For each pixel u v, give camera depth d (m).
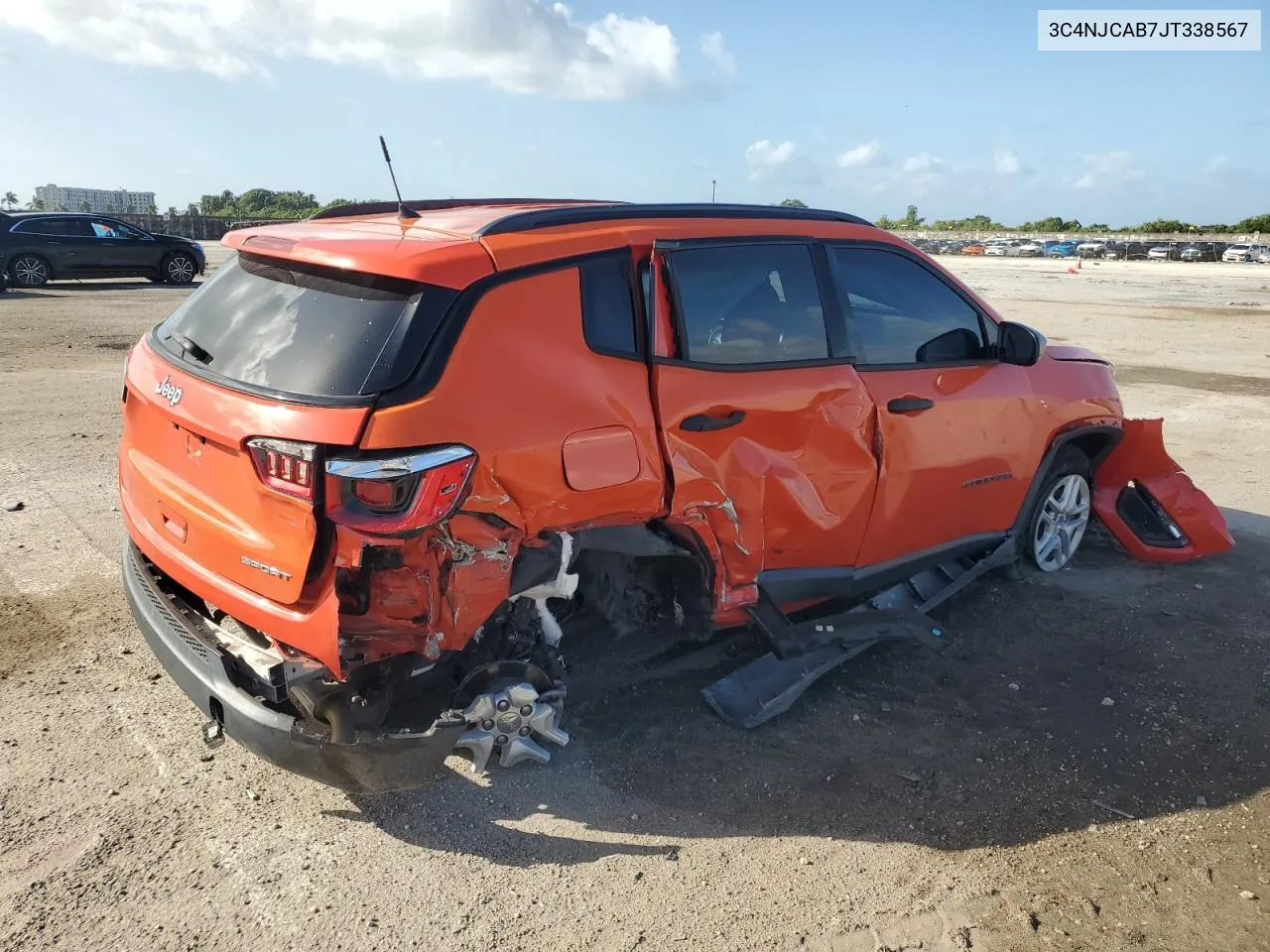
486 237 2.98
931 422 4.11
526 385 2.87
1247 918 2.77
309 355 2.76
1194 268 50.88
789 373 3.62
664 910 2.73
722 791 3.28
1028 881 2.90
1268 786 3.41
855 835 3.09
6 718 3.51
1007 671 4.20
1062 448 5.11
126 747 3.39
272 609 2.75
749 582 3.64
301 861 2.88
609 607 3.77
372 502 2.58
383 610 2.77
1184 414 9.58
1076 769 3.49
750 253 3.62
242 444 2.69
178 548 3.10
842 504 3.84
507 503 2.83
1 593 4.51
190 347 3.13
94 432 7.58
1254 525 6.20
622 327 3.19
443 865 2.88
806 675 3.81
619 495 3.11
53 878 2.75
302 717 2.84
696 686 3.91
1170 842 3.09
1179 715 3.88
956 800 3.28
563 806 3.17
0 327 13.12
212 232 48.19
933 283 4.30
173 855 2.87
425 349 2.70
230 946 2.54
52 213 20.16
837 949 2.61
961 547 4.58
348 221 3.51
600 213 3.34
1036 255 72.62
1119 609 4.88
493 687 3.15
